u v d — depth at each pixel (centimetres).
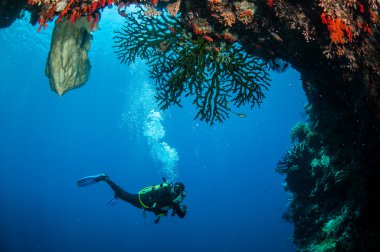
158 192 646
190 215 6619
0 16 478
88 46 450
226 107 539
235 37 501
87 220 5972
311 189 912
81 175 6756
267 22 471
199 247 5475
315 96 793
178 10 455
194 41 469
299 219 907
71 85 418
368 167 522
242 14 449
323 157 815
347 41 423
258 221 6425
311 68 569
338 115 625
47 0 387
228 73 507
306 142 973
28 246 4706
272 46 549
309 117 1048
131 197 690
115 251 5009
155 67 580
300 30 457
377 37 439
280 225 6097
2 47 3359
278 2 434
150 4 443
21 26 2856
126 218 6016
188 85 521
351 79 483
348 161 670
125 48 574
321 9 411
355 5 411
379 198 509
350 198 639
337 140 704
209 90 521
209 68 499
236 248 5453
